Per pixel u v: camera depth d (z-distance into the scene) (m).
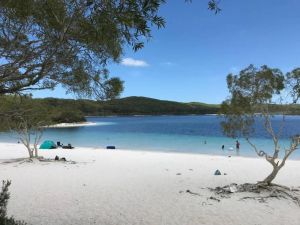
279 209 14.48
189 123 139.75
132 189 18.09
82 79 7.02
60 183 19.47
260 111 16.69
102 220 12.93
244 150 46.56
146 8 4.55
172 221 12.94
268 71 16.23
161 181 20.48
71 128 107.88
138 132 87.38
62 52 6.17
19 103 8.51
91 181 20.20
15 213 13.53
